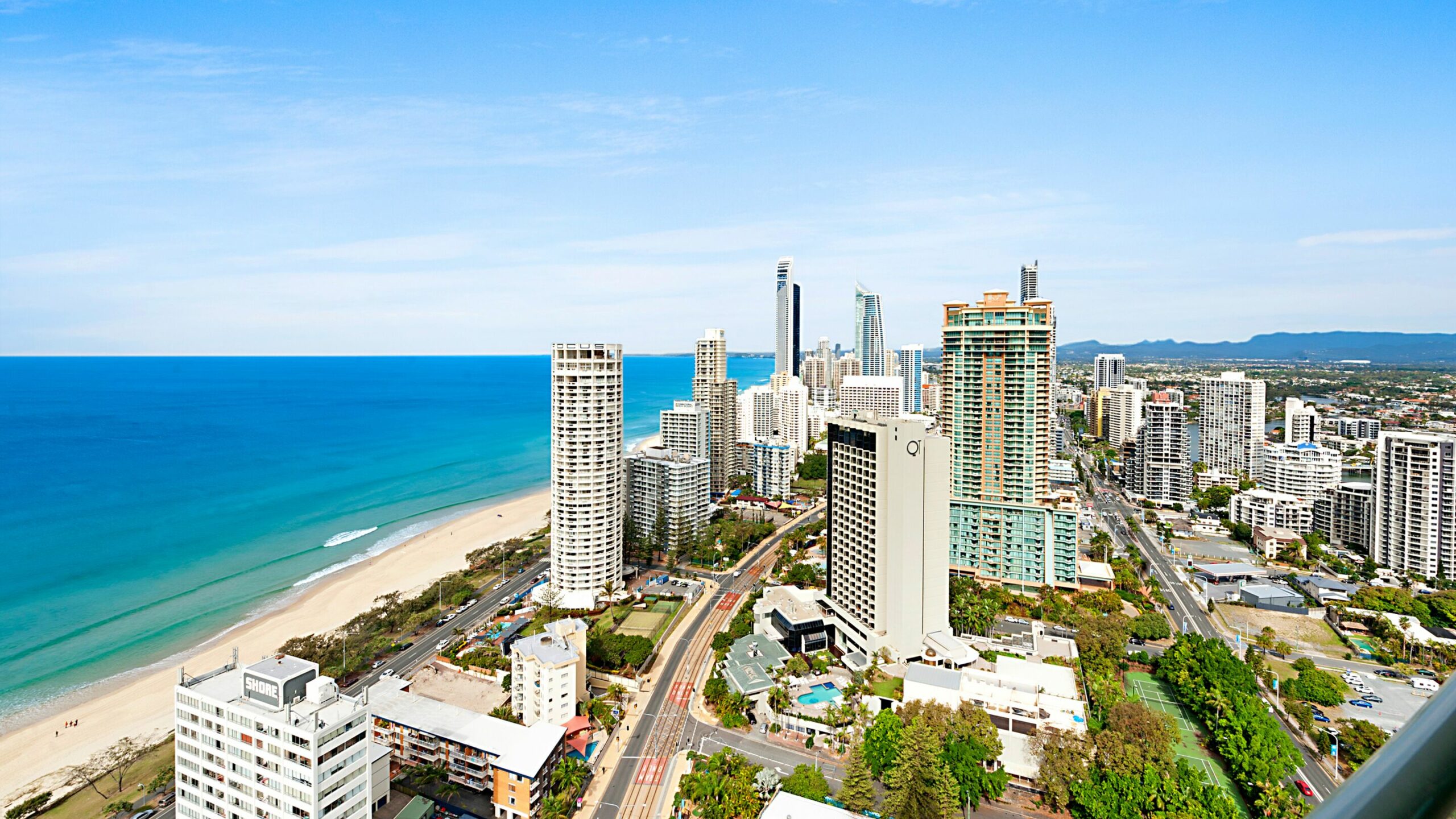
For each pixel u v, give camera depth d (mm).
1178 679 169000
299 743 107188
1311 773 143500
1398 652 194625
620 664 187625
